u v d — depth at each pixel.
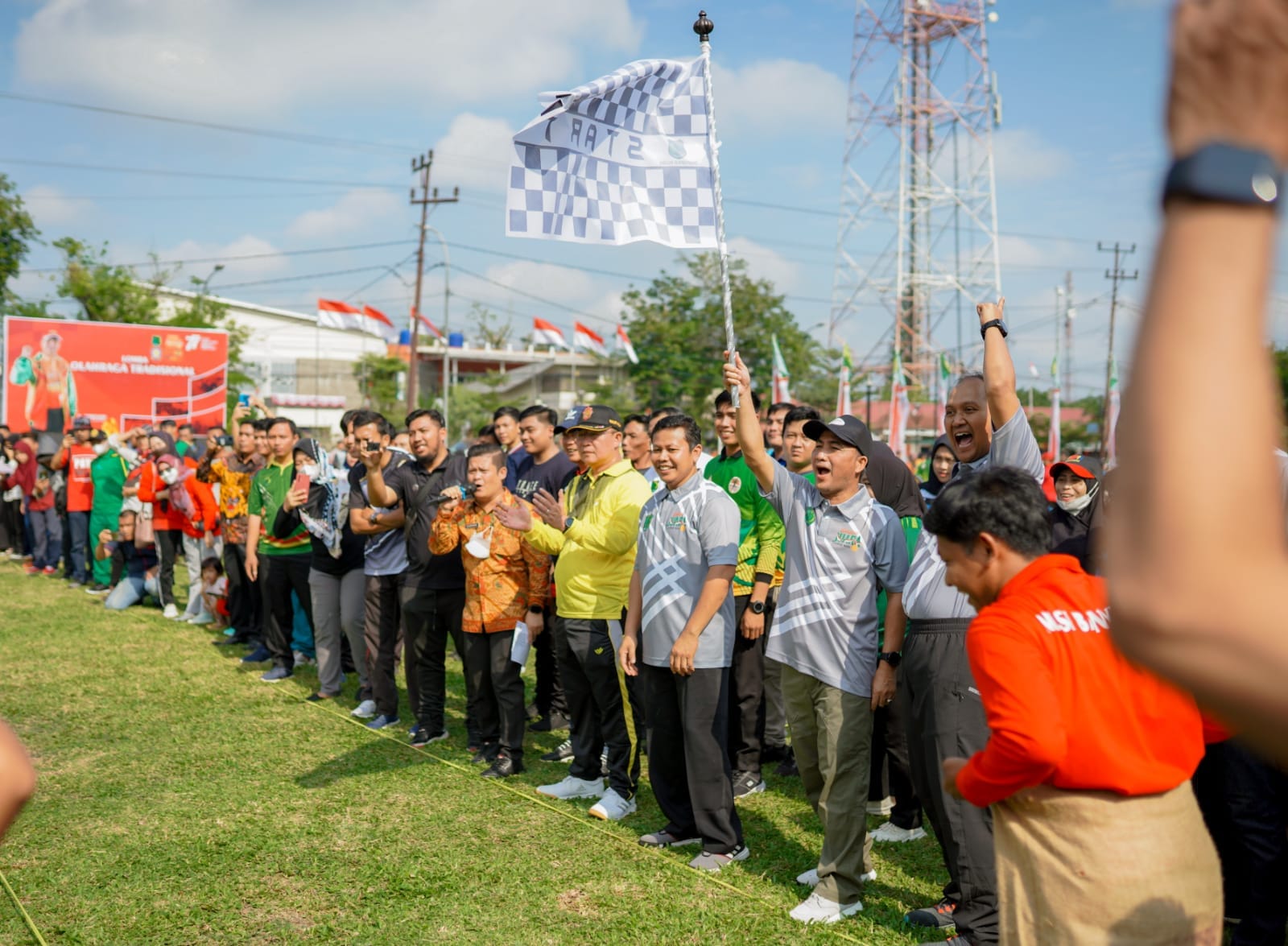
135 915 4.06
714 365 42.81
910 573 3.86
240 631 9.27
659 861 4.58
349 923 3.99
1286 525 0.53
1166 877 2.13
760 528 5.81
